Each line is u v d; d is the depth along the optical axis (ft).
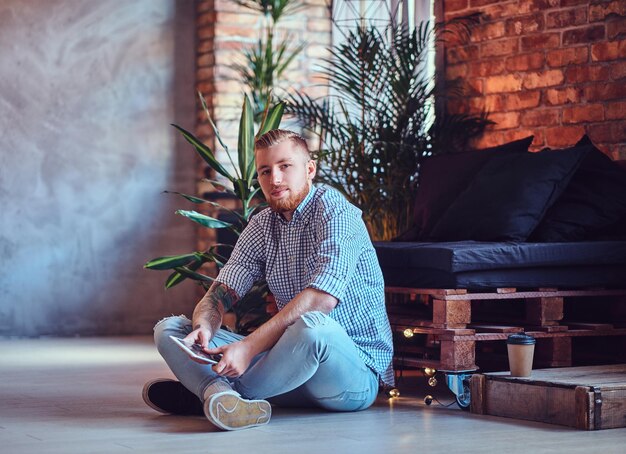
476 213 15.60
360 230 12.09
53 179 23.16
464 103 20.11
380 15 22.75
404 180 19.21
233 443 10.37
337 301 11.59
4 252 22.81
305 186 12.12
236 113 23.34
